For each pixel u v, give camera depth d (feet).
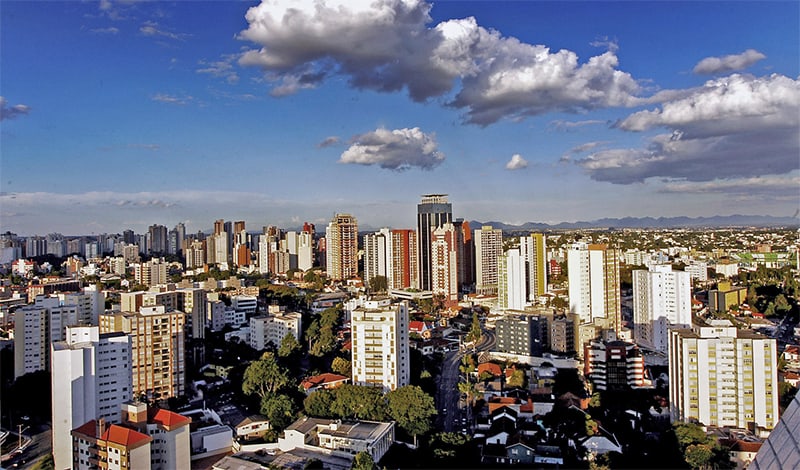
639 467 565.94
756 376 613.11
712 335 635.25
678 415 652.48
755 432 610.24
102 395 638.53
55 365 598.34
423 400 652.07
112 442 506.07
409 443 635.66
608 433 648.79
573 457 605.73
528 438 639.76
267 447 621.72
